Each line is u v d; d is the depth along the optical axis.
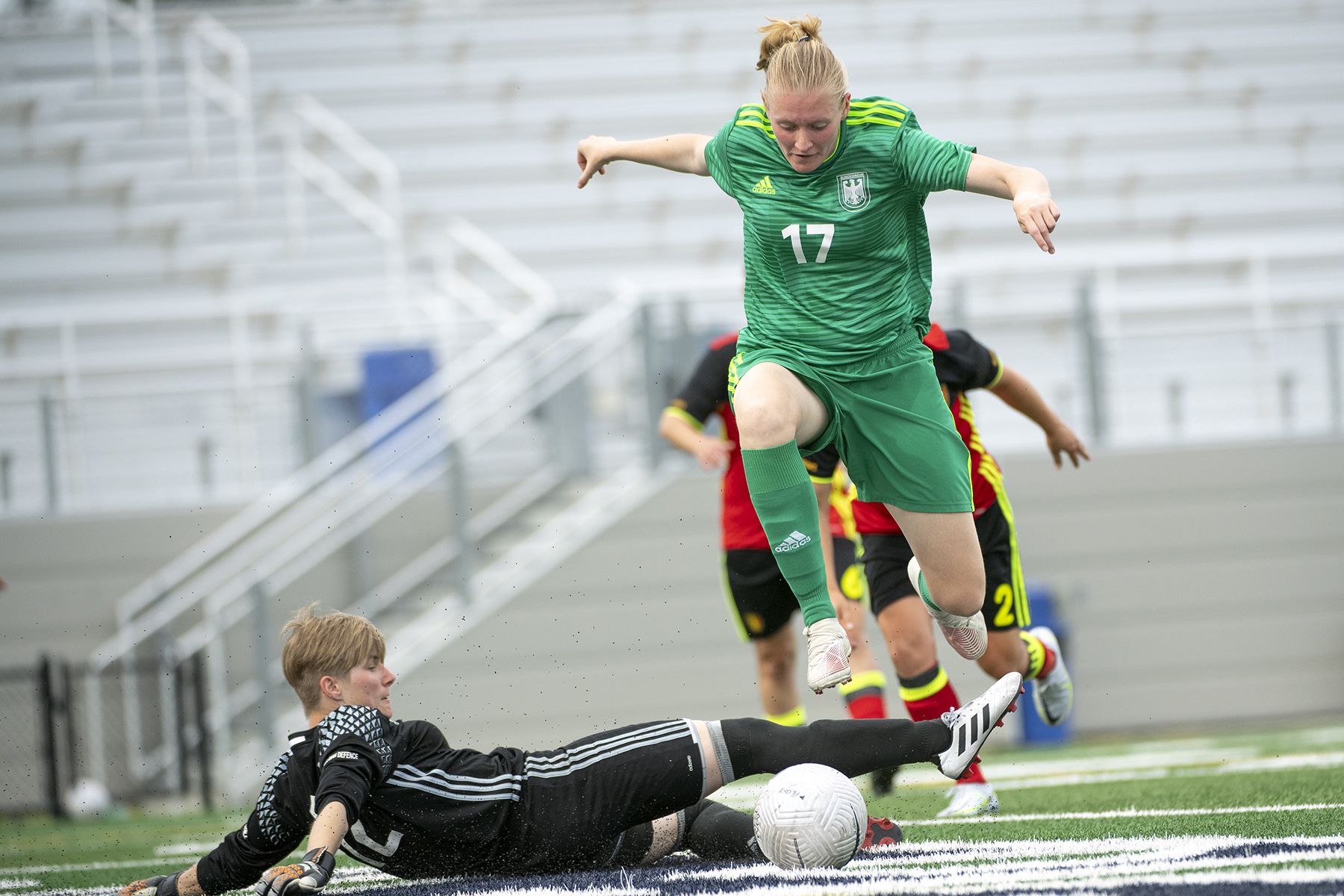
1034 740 34.16
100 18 59.88
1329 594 37.53
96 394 36.59
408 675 33.50
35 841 21.70
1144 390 38.34
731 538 17.91
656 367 36.00
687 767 10.27
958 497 11.46
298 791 10.13
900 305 11.45
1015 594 15.55
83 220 54.91
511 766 10.34
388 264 54.91
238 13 63.50
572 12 65.06
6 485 36.25
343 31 63.72
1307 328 38.88
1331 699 37.38
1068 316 37.84
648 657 34.53
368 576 35.59
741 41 65.75
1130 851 10.44
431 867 10.43
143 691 34.34
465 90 62.69
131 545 35.44
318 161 59.25
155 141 58.19
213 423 36.69
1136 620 36.81
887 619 15.69
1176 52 66.88
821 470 15.98
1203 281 58.12
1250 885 8.20
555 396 36.91
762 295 11.62
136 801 31.44
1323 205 63.28
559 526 35.38
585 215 59.25
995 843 11.65
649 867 10.96
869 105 11.27
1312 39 67.94
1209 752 26.09
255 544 35.66
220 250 54.88
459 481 35.62
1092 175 63.06
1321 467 37.75
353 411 37.00
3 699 34.38
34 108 57.97
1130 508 37.06
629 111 63.06
